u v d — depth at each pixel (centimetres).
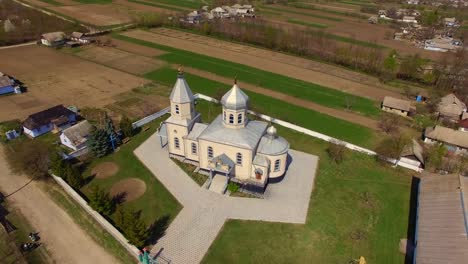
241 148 4875
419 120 7519
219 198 4959
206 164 5362
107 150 5894
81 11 16612
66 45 11656
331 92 8981
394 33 14912
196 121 5656
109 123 5950
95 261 3953
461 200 4325
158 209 4725
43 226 4372
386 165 5859
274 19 17175
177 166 5616
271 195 5062
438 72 9462
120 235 4178
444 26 16725
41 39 11762
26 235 4228
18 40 11719
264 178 5009
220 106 7750
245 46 12619
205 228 4450
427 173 5184
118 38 12825
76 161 5653
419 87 9525
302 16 18150
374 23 16975
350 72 10506
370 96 8831
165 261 3978
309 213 4753
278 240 4316
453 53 12256
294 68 10650
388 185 5378
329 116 7644
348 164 5862
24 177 5244
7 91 8006
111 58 10706
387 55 11894
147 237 4072
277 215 4700
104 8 17512
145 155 5881
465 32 14938
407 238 4406
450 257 3638
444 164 5647
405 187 5341
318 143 6462
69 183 5041
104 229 4362
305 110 7894
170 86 8819
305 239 4341
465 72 9369
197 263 3981
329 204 4934
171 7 18638
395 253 4184
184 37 13362
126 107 7581
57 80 8900
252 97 8469
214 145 5044
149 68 10038
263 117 7288
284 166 5200
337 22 17012
